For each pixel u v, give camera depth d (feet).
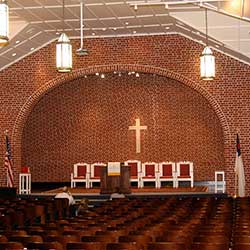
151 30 74.08
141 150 82.69
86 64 77.56
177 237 24.34
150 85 82.74
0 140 78.64
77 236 25.96
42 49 78.33
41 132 85.05
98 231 27.32
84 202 51.98
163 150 82.17
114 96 83.61
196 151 81.41
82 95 84.43
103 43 77.36
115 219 35.35
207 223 31.37
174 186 79.36
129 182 65.46
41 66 78.33
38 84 78.33
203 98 81.35
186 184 81.87
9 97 78.79
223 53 74.90
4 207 44.37
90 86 84.23
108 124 83.66
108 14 64.80
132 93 83.15
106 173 65.46
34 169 84.84
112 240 25.21
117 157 83.30
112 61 77.15
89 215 39.47
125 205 46.70
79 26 70.33
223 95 75.20
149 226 31.01
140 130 82.74
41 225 31.76
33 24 67.51
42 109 85.25
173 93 82.23
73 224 31.94
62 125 84.79
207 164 81.05
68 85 84.64
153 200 52.13
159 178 79.41
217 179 80.69
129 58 76.89
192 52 75.66
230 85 75.05
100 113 83.92
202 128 81.35
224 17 61.82
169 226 29.81
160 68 76.28
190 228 28.04
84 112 84.33
